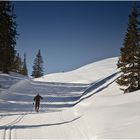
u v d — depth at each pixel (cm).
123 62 2797
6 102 2773
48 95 3762
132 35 2834
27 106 2709
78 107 2197
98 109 1828
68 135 1374
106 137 1205
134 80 2720
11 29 4112
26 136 1344
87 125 1520
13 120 1783
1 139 1259
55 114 2069
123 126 1318
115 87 3209
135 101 1819
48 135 1375
